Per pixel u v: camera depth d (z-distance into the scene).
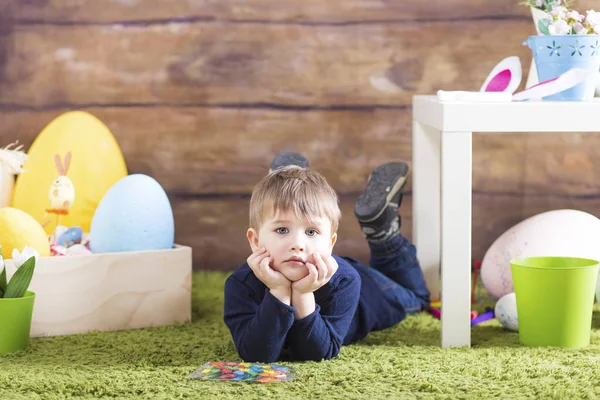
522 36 2.19
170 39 2.23
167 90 2.25
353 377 1.30
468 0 2.19
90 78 2.25
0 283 1.53
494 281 1.91
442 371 1.34
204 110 2.25
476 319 1.72
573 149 2.22
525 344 1.53
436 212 1.95
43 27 2.23
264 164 2.26
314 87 2.23
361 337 1.58
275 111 2.24
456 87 2.21
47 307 1.64
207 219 2.27
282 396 1.21
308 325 1.36
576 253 1.84
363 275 1.70
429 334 1.64
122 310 1.71
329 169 2.25
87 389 1.25
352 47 2.22
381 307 1.67
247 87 2.24
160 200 1.78
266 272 1.32
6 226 1.63
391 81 2.22
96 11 2.22
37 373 1.35
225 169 2.26
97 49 2.24
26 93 2.25
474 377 1.30
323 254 1.33
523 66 2.19
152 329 1.71
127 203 1.75
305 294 1.34
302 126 2.24
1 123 2.26
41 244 1.67
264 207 1.35
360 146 2.24
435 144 1.93
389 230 1.81
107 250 1.74
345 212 2.26
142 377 1.32
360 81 2.22
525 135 2.22
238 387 1.25
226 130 2.25
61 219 1.97
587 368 1.34
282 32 2.22
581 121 1.47
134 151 2.26
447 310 1.50
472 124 1.47
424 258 1.95
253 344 1.36
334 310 1.42
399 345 1.53
